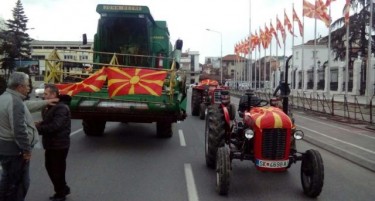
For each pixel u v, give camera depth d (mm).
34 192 6711
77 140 12234
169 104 10594
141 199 6504
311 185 6676
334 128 17781
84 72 12023
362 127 18328
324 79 41094
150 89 10328
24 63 57969
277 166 6816
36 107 6016
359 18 42250
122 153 10367
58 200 6277
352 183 7902
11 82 5117
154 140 12602
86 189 6996
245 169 8930
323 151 11727
